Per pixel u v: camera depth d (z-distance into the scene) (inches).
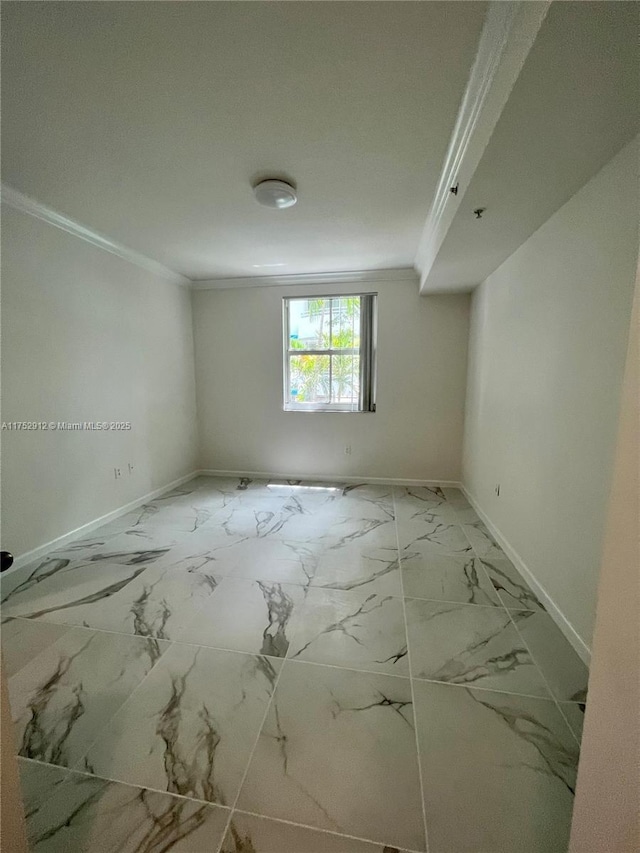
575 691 56.0
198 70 51.9
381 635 68.6
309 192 87.0
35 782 43.6
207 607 76.9
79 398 111.7
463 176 67.3
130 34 45.9
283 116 61.6
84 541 109.3
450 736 48.9
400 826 39.1
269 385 174.2
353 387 170.7
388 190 86.0
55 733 49.4
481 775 44.0
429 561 96.9
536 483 82.7
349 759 45.9
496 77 47.9
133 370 136.3
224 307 173.6
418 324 157.4
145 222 104.7
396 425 165.5
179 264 145.2
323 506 140.0
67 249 106.0
